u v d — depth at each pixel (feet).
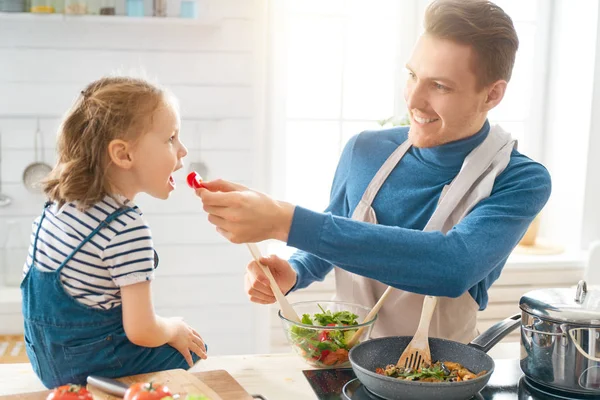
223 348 9.43
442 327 4.63
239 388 3.55
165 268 9.20
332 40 9.82
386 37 9.95
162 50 8.83
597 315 3.60
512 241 3.94
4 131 8.73
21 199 8.89
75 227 3.67
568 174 10.10
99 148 3.73
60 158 3.90
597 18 9.39
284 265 4.61
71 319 3.69
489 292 9.27
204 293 9.32
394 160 4.82
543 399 3.67
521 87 10.55
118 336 3.76
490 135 4.49
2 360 7.23
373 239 3.54
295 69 9.79
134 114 3.76
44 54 8.62
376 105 10.07
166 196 4.03
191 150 9.07
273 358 4.34
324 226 3.51
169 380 3.59
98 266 3.66
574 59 9.89
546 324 3.68
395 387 3.41
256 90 9.11
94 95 3.82
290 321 4.07
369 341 3.99
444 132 4.30
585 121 9.68
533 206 4.13
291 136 9.92
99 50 8.70
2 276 8.91
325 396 3.68
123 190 3.90
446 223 4.44
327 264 4.99
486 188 4.25
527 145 10.64
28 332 3.78
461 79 3.99
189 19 8.45
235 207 3.42
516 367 4.15
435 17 3.98
